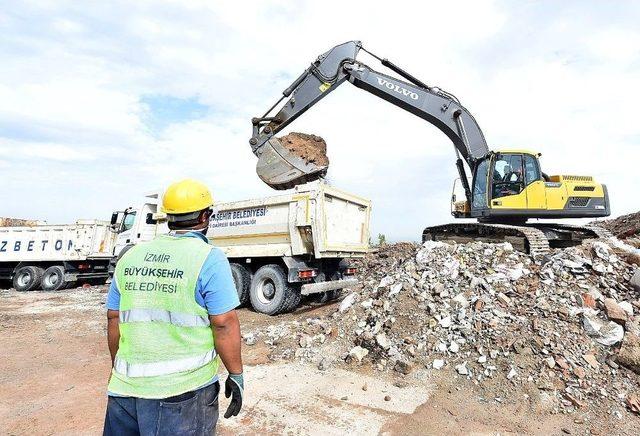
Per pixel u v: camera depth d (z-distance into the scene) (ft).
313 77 31.24
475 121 30.94
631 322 14.76
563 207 28.45
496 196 29.09
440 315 16.98
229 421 11.55
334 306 25.31
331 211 25.71
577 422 11.43
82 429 11.11
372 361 15.65
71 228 41.06
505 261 20.40
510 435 10.86
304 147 29.73
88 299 33.76
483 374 13.85
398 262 27.04
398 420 11.61
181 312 5.55
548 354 13.96
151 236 36.35
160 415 5.28
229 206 28.02
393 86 31.01
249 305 28.12
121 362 5.62
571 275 18.08
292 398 13.06
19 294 37.99
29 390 13.82
